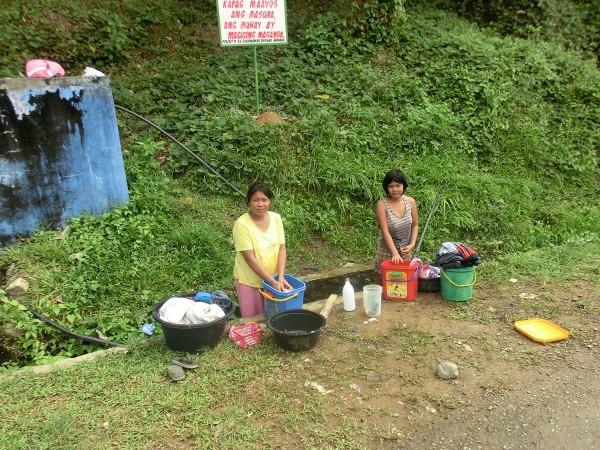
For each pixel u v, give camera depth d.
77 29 8.16
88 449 2.85
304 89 8.12
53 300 4.52
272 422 3.09
